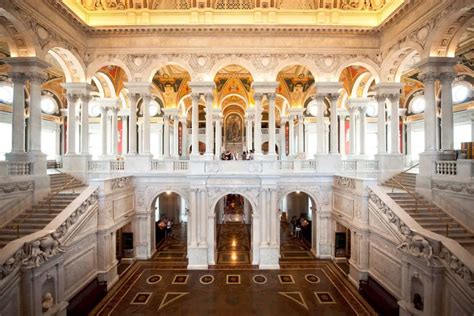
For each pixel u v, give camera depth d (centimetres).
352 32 2008
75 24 1883
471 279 913
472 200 1311
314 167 2103
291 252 2198
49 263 1112
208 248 1948
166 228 2541
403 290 1216
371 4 2052
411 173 1914
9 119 2533
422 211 1460
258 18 2034
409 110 2994
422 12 1598
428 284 1051
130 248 2012
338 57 2044
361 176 2080
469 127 2359
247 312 1348
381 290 1414
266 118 4119
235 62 2033
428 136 1619
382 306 1325
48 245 1097
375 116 3209
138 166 2073
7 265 934
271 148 2033
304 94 2894
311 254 2156
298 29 1970
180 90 2894
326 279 1714
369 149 3206
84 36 1995
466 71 2238
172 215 3022
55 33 1711
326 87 2039
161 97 2914
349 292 1547
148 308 1377
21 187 1458
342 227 2019
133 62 2039
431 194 1538
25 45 1563
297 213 2992
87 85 2036
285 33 2012
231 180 1966
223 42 2020
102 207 1584
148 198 2077
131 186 2008
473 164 1323
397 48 1836
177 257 2097
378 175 2073
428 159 1577
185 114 3238
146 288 1591
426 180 1568
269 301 1448
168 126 2933
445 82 1588
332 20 2033
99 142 3231
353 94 2569
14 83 1586
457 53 2048
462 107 2384
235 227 2891
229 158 2667
